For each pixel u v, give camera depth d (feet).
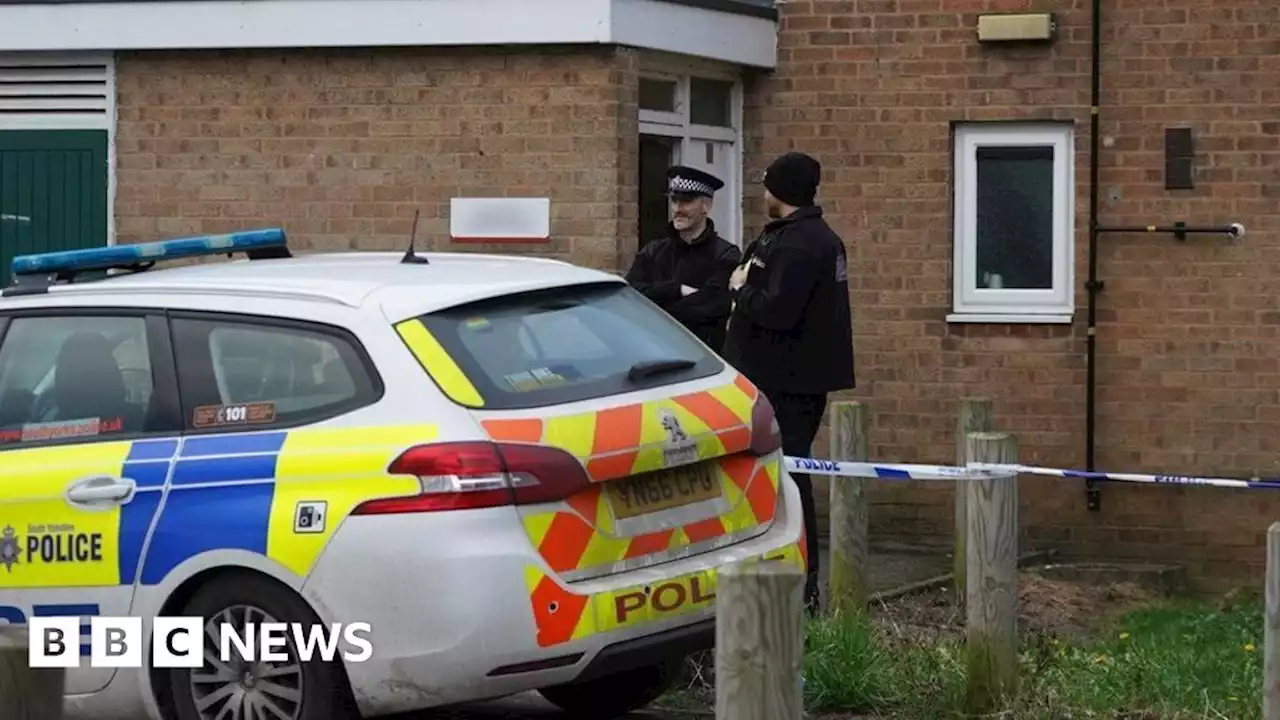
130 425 21.26
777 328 27.78
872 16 39.37
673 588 20.26
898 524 39.75
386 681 19.30
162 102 38.42
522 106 36.78
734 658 15.66
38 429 21.75
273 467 19.99
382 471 19.43
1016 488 22.95
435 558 19.07
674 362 21.67
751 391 22.29
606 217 36.45
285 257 24.91
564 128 36.60
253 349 20.89
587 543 19.77
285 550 19.65
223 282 21.59
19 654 15.10
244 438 20.40
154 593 20.44
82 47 38.22
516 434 19.56
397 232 37.45
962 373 39.32
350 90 37.55
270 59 37.88
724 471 21.57
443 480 19.21
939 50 39.14
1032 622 32.50
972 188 39.40
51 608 21.03
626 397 20.68
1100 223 38.73
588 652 19.51
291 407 20.40
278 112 37.91
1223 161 38.37
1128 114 38.60
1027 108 38.88
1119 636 30.12
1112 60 38.60
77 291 22.33
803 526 22.47
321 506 19.60
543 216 36.73
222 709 20.24
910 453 39.52
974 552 22.82
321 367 20.43
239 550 19.89
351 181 37.60
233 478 20.18
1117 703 23.59
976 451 24.67
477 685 19.11
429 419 19.60
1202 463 38.65
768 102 39.99
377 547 19.26
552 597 19.30
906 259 39.42
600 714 23.97
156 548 20.43
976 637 22.84
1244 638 29.89
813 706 23.89
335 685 19.69
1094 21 38.47
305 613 19.72
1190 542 38.81
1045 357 39.04
